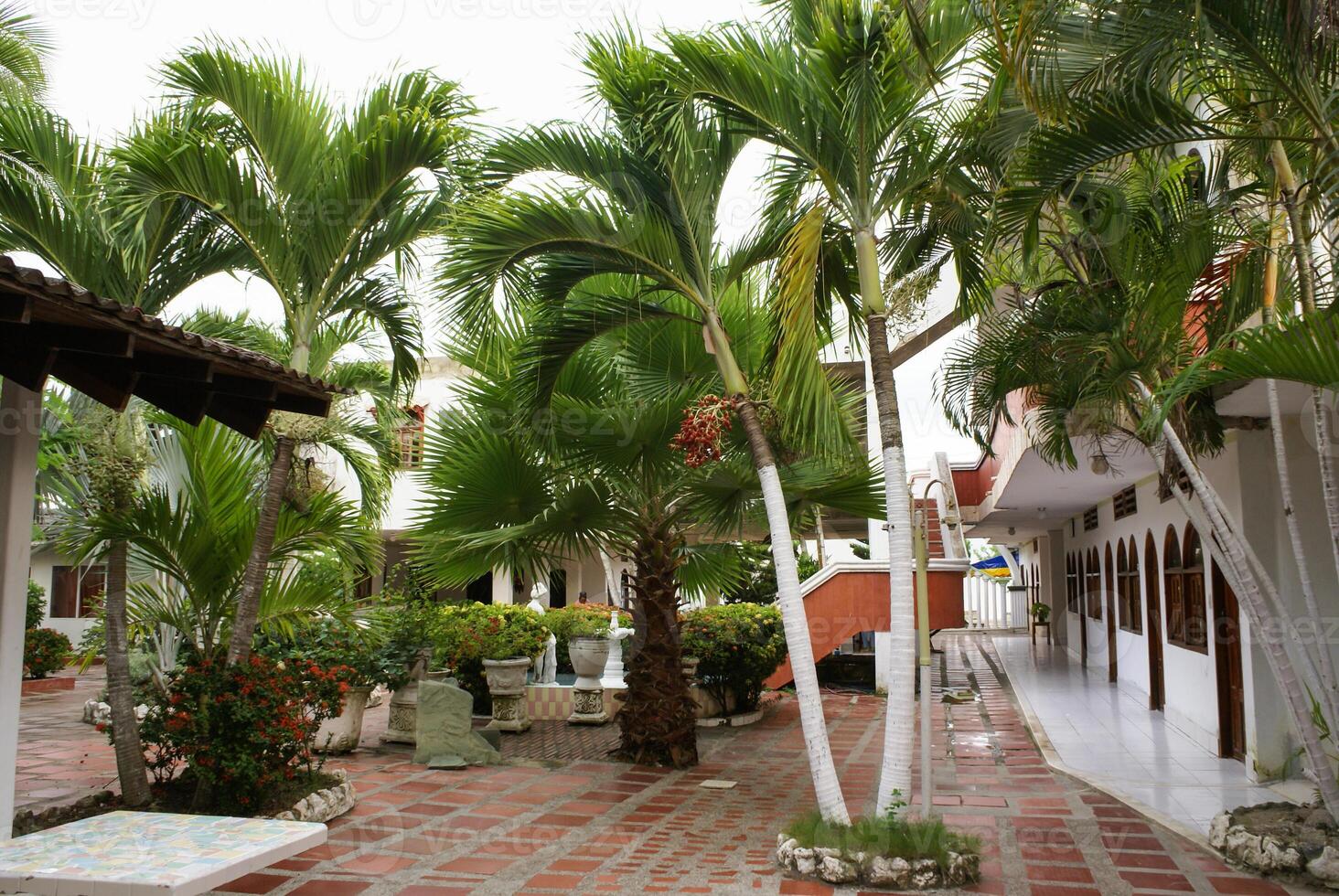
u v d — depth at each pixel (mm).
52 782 8031
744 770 8742
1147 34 4246
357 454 9070
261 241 6711
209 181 6324
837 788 5742
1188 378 4133
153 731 6535
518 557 8250
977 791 7734
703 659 11516
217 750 6277
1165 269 5617
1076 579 18578
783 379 5586
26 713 12844
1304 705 5547
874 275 5844
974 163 5863
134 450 6527
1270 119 4742
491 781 8195
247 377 4938
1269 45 4148
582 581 17391
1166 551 11055
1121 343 5602
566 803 7371
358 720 9727
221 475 6875
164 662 7922
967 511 19562
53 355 4070
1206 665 9492
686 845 6137
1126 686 13758
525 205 5871
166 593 7113
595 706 11867
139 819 4422
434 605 10836
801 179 6387
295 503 7309
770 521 6012
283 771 6633
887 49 5402
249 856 3850
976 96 5730
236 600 6984
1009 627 33062
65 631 20578
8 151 6355
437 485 7879
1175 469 6156
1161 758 9047
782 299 5766
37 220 6203
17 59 10430
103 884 3521
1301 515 7645
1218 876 5414
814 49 5625
